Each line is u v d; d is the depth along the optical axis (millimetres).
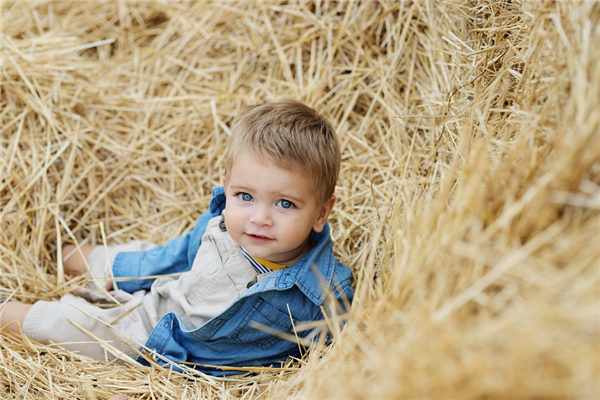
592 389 908
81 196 2467
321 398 1213
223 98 2670
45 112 2369
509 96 1696
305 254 1859
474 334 1028
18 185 2264
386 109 2432
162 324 1861
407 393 1027
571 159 1112
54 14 2930
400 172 2186
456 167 1487
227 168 1790
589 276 1012
